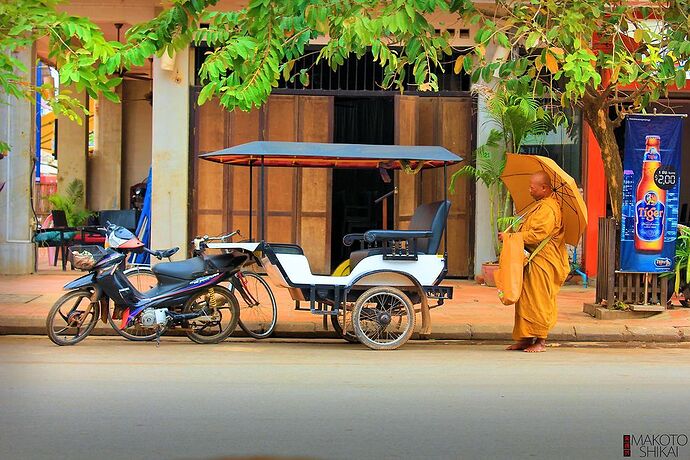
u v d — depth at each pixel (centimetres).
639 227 1575
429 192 2119
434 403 921
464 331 1475
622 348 1405
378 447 744
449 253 2120
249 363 1165
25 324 1438
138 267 1464
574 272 2097
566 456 727
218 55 1109
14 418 830
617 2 1459
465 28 2044
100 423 814
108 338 1405
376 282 1336
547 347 1398
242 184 2083
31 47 2058
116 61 1099
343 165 1498
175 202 2033
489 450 741
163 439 761
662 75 1369
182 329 1345
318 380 1044
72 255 1288
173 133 2030
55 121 2894
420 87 1166
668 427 829
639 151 1560
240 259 1363
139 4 2030
